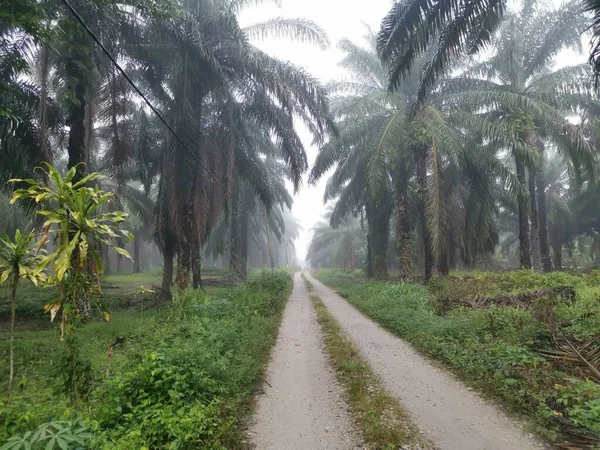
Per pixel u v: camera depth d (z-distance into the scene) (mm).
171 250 15258
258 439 3852
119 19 10539
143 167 17109
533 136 15312
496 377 5062
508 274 14297
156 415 3637
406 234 16703
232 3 13539
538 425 3979
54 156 13188
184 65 12391
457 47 8750
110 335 7988
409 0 7926
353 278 26484
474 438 3789
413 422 4137
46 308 4137
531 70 15594
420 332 7820
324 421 4223
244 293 12484
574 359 5656
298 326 9430
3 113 8516
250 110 15273
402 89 16422
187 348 5164
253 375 5461
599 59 6418
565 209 25891
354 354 6707
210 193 14516
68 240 4148
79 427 2965
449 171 15961
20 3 6785
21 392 4531
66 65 9906
